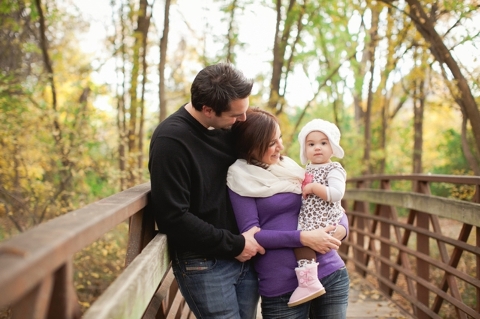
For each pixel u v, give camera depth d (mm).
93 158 8336
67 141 7578
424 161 15219
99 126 8711
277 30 12219
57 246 1030
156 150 2037
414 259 8328
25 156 7430
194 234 2043
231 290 2240
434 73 7668
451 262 3709
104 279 7504
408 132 15297
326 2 11141
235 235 2170
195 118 2186
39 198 7664
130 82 11219
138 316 1567
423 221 4391
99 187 8477
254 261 2367
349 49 13758
